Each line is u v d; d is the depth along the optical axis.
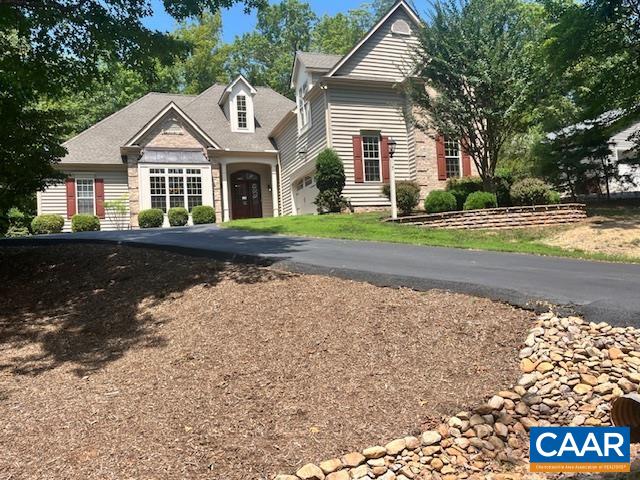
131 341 5.36
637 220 12.88
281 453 3.18
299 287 6.15
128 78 30.92
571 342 4.23
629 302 4.97
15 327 6.32
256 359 4.46
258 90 27.14
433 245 9.98
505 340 4.41
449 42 13.62
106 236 12.09
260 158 22.59
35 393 4.32
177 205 20.61
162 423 3.58
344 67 17.23
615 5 13.88
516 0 14.80
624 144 23.59
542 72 13.69
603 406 3.52
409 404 3.63
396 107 17.64
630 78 15.74
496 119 13.55
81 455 3.25
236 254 8.26
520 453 3.28
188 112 24.06
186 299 6.35
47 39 8.94
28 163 9.21
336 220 13.76
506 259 8.35
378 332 4.72
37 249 10.51
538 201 13.95
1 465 3.20
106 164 20.53
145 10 9.25
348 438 3.31
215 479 2.96
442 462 3.15
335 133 17.02
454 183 16.52
